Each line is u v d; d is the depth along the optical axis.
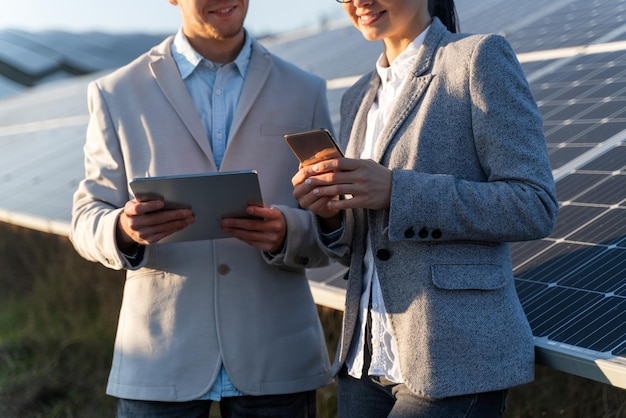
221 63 3.20
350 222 2.75
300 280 3.26
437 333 2.47
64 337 6.59
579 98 4.43
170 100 3.11
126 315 3.15
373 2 2.62
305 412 3.25
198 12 3.00
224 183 2.68
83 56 17.30
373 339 2.67
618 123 3.95
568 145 4.04
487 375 2.45
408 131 2.57
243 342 3.07
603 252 3.06
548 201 2.43
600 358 2.46
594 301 2.79
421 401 2.51
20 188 7.74
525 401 4.03
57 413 5.66
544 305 2.91
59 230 6.12
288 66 3.31
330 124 3.32
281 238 3.02
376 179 2.49
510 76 2.46
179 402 3.07
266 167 3.17
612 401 3.66
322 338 3.31
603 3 5.80
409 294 2.53
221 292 3.08
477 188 2.44
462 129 2.51
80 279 7.09
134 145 3.12
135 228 2.80
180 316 3.07
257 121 3.17
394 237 2.48
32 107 12.11
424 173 2.49
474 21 7.02
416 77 2.60
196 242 3.11
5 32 18.59
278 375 3.11
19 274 8.10
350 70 6.79
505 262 2.59
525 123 2.44
